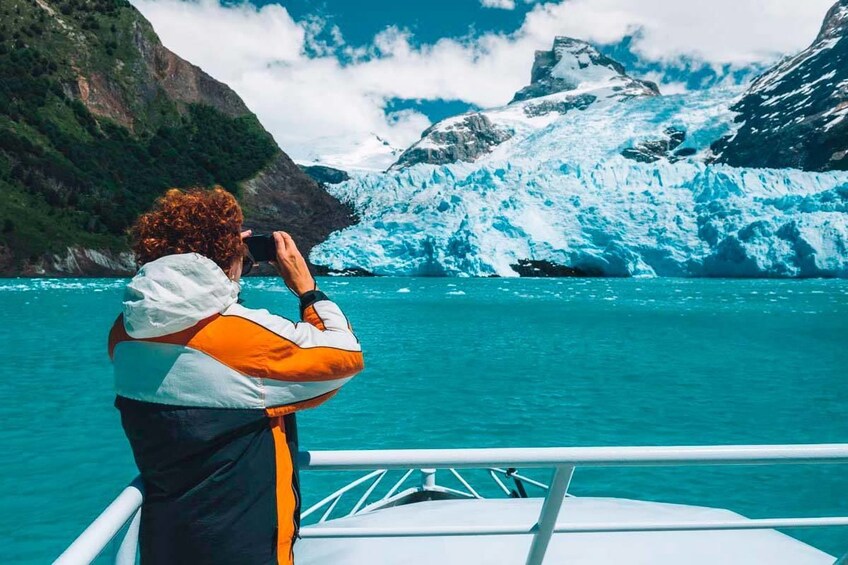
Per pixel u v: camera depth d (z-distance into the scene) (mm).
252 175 78375
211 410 1166
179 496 1181
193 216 1284
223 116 83500
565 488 1394
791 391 11688
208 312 1163
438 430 8945
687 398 11039
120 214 54906
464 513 2451
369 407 10219
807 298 36344
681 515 2410
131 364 1196
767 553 2160
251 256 1437
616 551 2152
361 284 51969
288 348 1193
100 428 8766
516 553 2127
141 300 1136
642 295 39469
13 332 19422
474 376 13023
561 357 15672
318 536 1419
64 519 5707
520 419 9555
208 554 1168
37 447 7867
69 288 39031
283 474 1234
